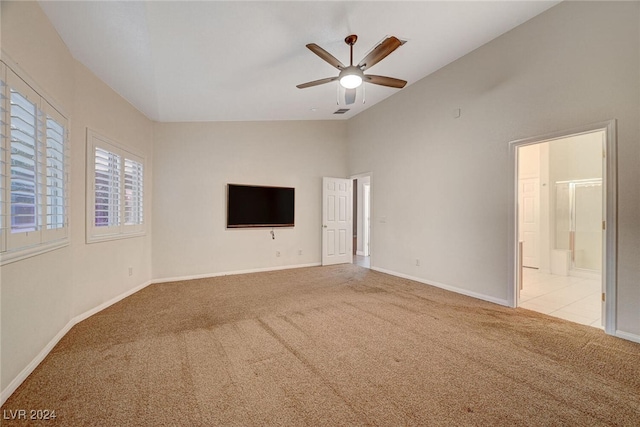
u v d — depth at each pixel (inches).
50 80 96.1
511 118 134.6
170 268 192.4
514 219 135.0
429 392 73.0
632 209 100.0
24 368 78.8
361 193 307.6
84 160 124.5
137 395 72.1
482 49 145.6
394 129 203.9
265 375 80.7
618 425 61.7
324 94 181.6
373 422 62.7
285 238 232.1
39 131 85.7
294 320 121.6
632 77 99.3
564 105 116.0
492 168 143.3
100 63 122.4
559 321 119.5
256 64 136.3
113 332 109.8
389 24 120.2
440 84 169.2
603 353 92.4
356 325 115.9
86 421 63.2
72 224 115.3
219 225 207.5
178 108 175.0
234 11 101.0
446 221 167.8
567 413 65.3
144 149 178.2
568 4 114.2
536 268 233.5
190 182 198.8
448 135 165.3
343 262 255.1
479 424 62.0
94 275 131.0
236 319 123.1
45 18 92.5
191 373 81.7
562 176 213.9
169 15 99.7
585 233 203.9
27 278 80.7
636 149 98.8
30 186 82.2
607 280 105.7
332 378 79.2
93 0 89.1
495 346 97.5
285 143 231.9
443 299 149.6
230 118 206.1
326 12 107.5
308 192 241.4
